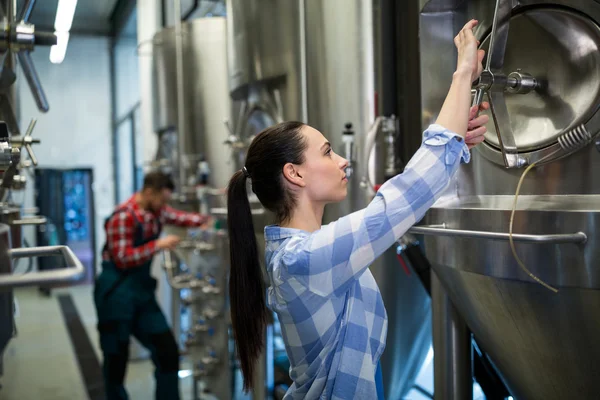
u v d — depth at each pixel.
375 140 1.68
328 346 0.86
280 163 0.92
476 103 1.01
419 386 2.40
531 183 1.10
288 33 1.84
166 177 2.59
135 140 5.55
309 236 0.85
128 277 2.49
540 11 1.03
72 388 3.01
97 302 2.48
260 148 0.95
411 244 1.69
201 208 3.04
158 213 2.60
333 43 1.71
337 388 0.84
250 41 2.00
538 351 1.05
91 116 6.24
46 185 5.75
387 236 0.78
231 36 2.15
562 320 0.93
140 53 4.01
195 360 2.98
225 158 3.04
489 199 1.19
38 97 1.25
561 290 0.89
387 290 1.79
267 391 2.18
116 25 4.88
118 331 2.46
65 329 4.33
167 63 3.40
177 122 3.36
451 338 1.47
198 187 3.01
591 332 0.90
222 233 2.48
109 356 2.46
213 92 3.08
